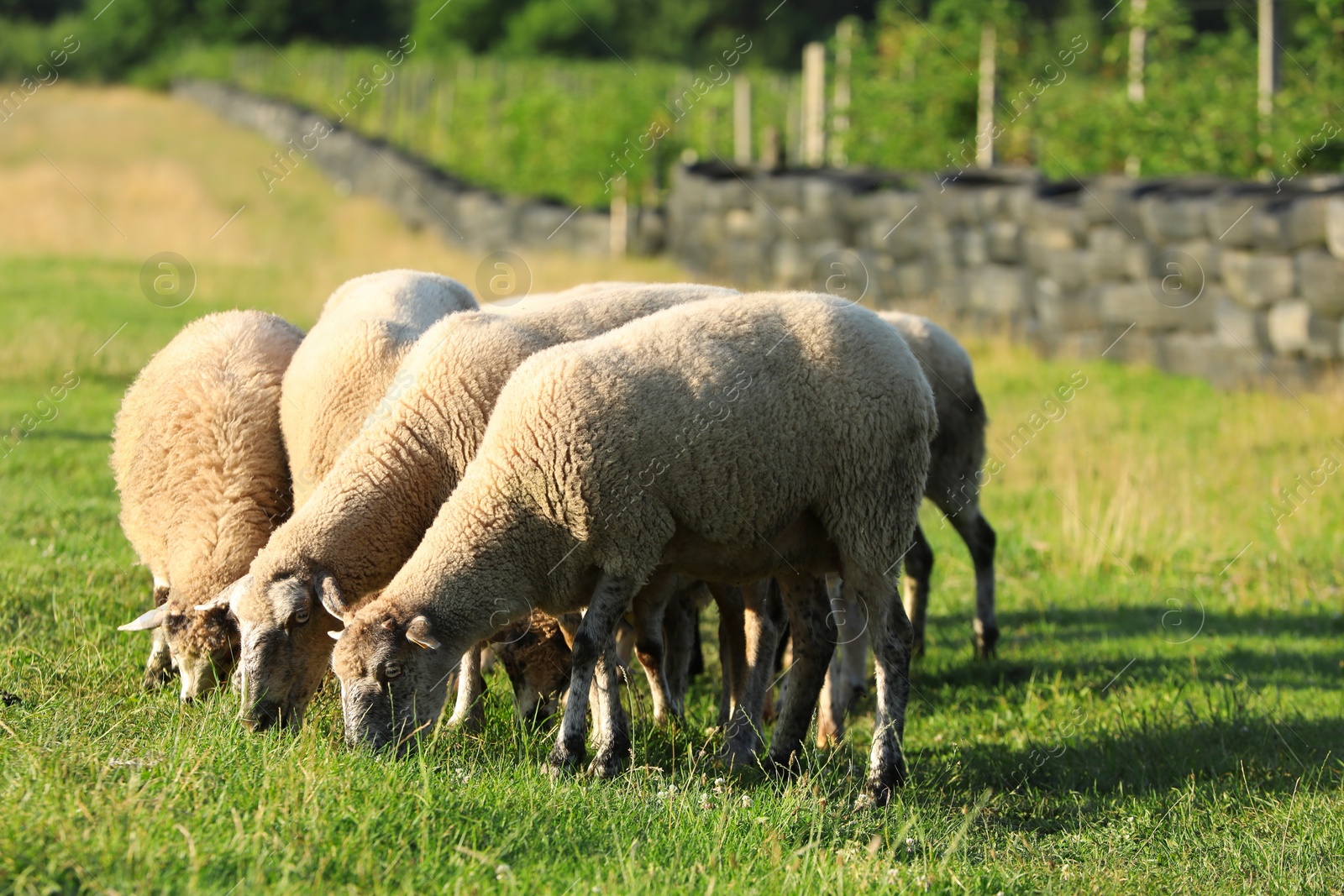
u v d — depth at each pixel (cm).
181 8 10231
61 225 3906
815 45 3362
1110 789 895
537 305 1096
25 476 1513
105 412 1905
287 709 862
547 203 4022
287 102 6800
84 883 509
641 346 852
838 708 1044
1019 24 2952
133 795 588
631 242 3628
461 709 909
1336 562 1427
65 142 6106
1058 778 916
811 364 854
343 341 1004
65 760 637
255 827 576
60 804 574
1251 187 2016
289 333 1116
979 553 1223
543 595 860
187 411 1001
